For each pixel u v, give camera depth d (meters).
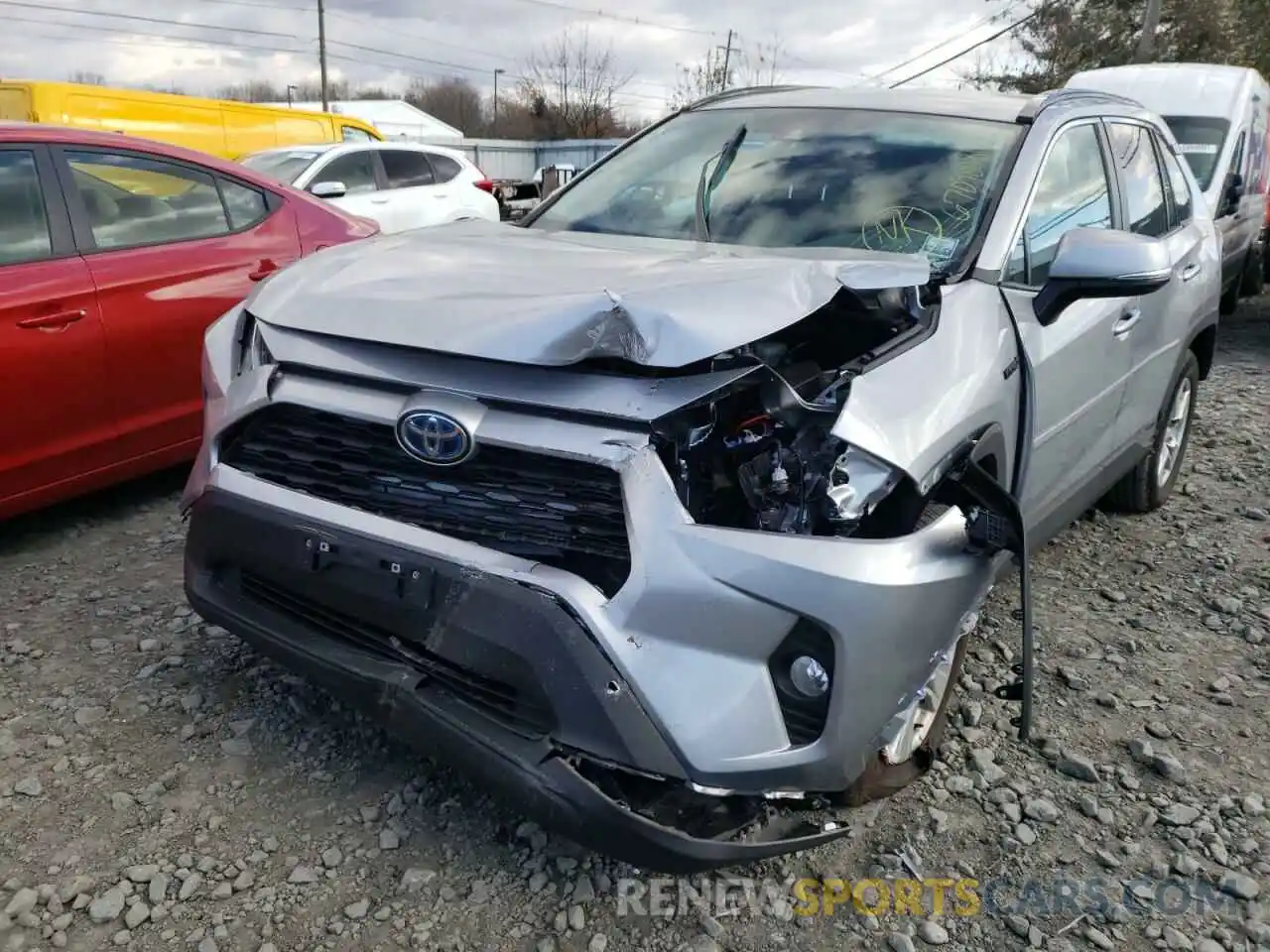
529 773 2.09
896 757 2.54
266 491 2.47
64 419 3.96
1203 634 3.78
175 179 4.49
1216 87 10.05
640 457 2.04
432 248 2.78
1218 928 2.40
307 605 2.52
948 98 3.71
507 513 2.16
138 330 4.16
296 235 4.89
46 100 10.76
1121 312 3.58
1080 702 3.30
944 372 2.42
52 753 2.82
